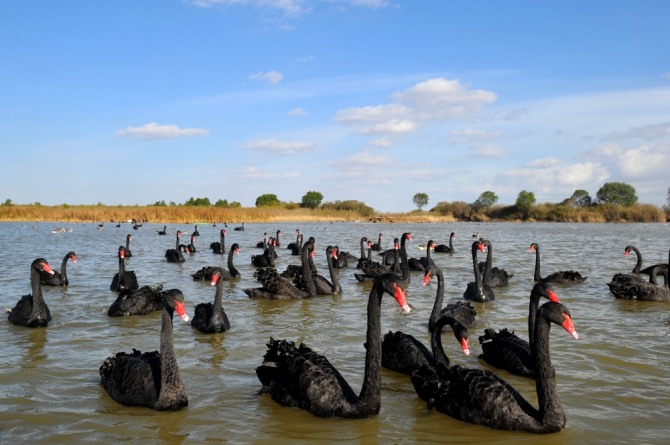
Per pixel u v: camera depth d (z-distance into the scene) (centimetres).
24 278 2162
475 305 1647
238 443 755
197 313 1381
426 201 13500
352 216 9519
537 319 805
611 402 887
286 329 1359
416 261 2642
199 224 7794
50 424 809
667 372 1024
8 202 9938
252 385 973
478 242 1711
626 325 1390
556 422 779
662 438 766
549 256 3225
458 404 841
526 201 10494
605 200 10594
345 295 1873
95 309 1577
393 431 798
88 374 1018
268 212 8406
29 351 1158
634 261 2930
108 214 7644
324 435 782
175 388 859
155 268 2611
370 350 833
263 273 1816
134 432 784
